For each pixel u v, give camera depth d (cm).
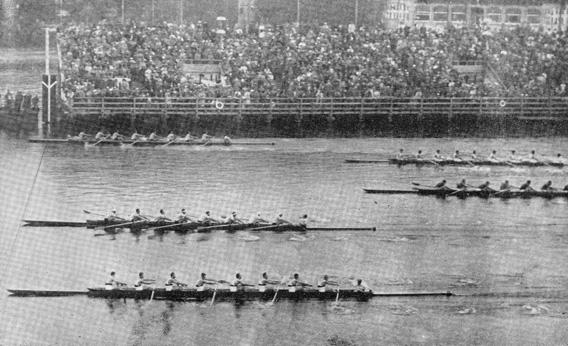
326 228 12056
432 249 11431
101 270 10488
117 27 19625
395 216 12644
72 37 18775
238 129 17188
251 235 11769
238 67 18088
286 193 13438
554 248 11575
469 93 18150
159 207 12519
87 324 9262
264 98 17312
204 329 9212
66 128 16538
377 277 10538
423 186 13875
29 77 19650
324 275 10425
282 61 18250
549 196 13725
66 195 12912
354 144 16912
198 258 10912
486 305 9906
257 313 9625
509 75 19112
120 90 16875
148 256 10938
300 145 16675
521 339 9138
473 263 11019
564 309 9862
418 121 17788
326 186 13888
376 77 18112
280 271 10600
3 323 9194
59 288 10000
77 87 16725
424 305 9875
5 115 16500
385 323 9444
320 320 9481
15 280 10156
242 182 13912
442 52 19275
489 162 15462
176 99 16938
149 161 15025
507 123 18025
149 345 8844
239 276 9988
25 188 13175
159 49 18388
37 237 11381
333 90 17650
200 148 16162
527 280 10581
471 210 13050
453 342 9044
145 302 9806
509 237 11950
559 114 18212
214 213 12381
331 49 18938
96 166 14538
